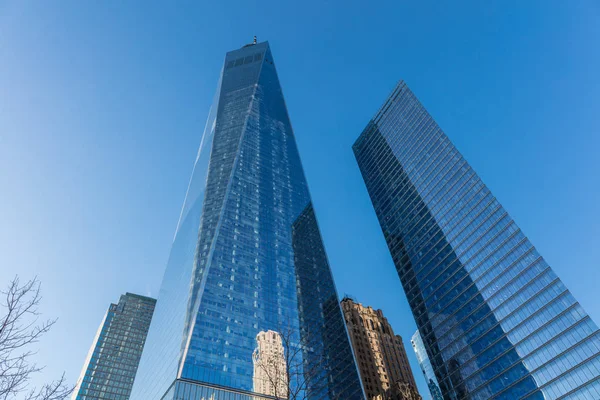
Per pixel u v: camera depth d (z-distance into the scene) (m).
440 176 193.75
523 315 135.38
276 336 130.62
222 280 139.00
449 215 180.75
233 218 167.25
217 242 151.62
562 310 125.75
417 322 179.88
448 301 166.00
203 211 172.75
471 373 145.50
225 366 112.75
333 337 148.62
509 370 132.75
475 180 174.00
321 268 177.38
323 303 160.88
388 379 189.00
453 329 159.12
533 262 139.62
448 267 171.62
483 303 150.50
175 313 142.25
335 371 134.38
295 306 149.38
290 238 179.75
